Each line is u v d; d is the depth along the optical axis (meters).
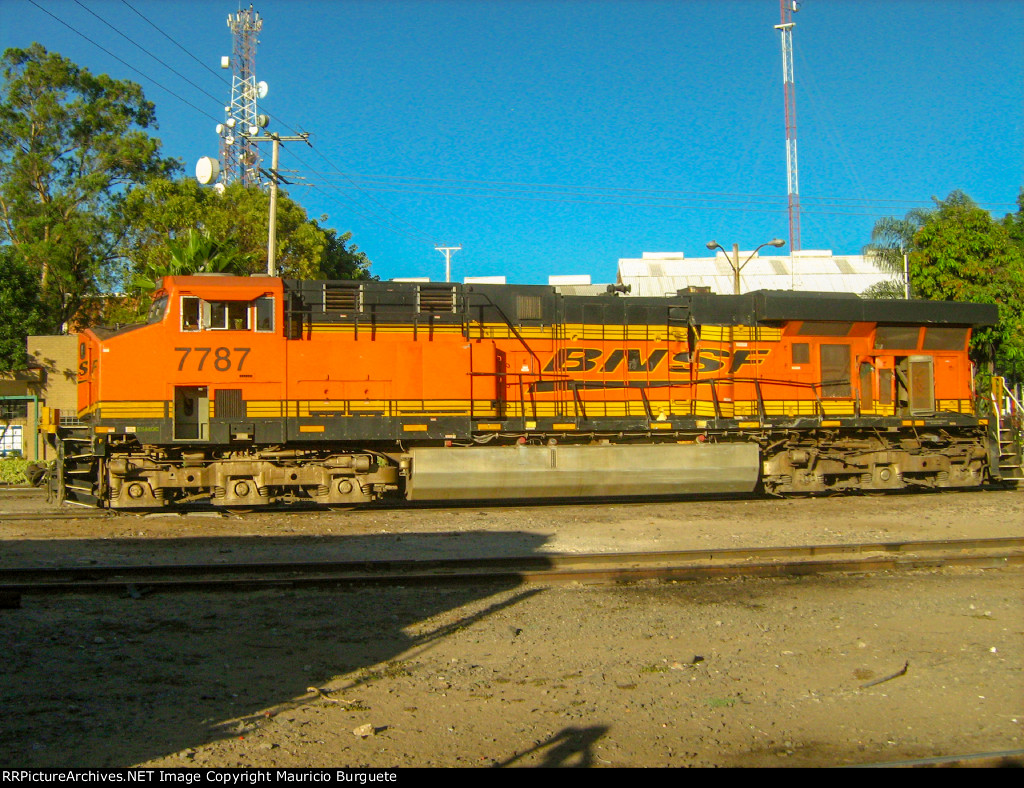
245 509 14.27
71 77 40.16
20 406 28.72
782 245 25.44
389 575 9.15
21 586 8.32
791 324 15.63
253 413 13.27
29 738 4.98
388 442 14.35
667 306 15.54
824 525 12.72
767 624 7.37
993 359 21.70
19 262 31.98
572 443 15.02
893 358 16.41
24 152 38.91
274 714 5.38
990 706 5.46
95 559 10.17
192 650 6.78
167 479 13.34
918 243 23.64
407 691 5.78
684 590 8.71
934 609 7.84
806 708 5.43
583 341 15.12
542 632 7.21
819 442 15.91
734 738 4.97
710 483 15.24
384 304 14.20
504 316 14.85
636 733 5.04
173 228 30.67
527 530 12.31
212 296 13.14
